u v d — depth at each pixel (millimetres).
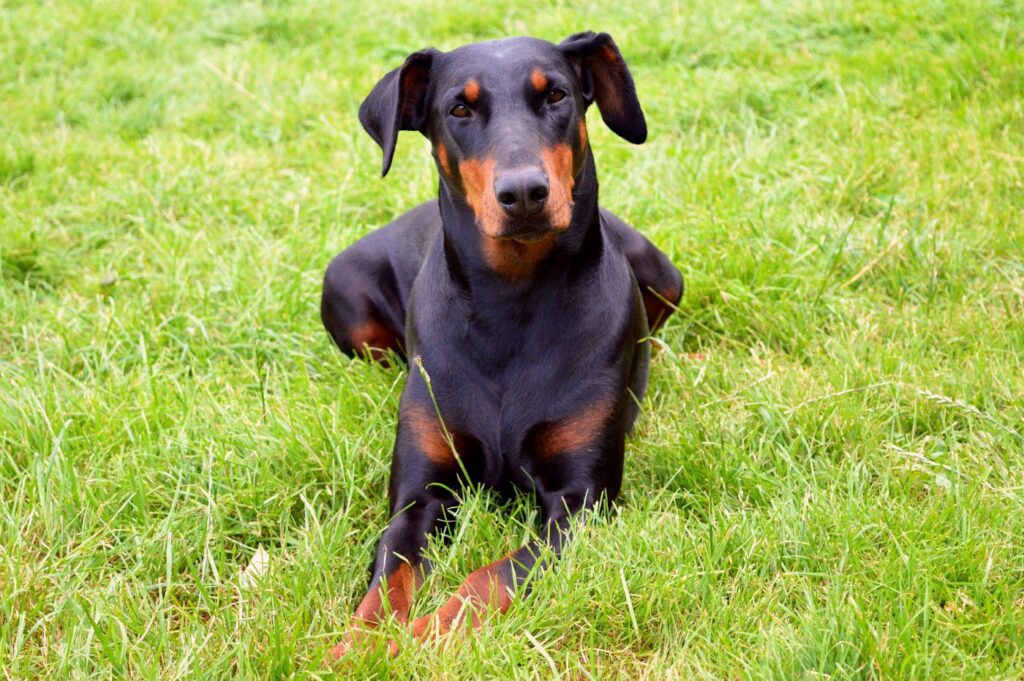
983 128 5785
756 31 7473
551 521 3355
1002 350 4102
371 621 2961
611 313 3582
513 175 3090
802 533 3146
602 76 3748
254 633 2871
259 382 4199
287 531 3533
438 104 3477
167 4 8883
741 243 4965
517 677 2709
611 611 2959
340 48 8125
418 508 3475
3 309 4875
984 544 3029
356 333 4539
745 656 2756
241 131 6773
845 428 3746
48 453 3814
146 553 3336
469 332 3557
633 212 5367
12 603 3068
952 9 7262
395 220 4770
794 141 6145
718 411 3926
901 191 5422
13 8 9039
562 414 3496
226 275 5027
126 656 2873
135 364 4520
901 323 4402
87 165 6277
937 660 2662
